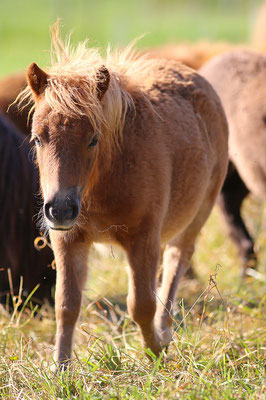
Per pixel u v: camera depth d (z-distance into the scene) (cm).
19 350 842
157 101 839
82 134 673
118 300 1185
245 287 1173
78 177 672
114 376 730
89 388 683
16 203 1100
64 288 767
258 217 1495
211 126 939
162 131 814
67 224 660
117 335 935
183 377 716
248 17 4941
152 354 756
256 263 1283
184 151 848
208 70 1312
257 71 1234
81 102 676
